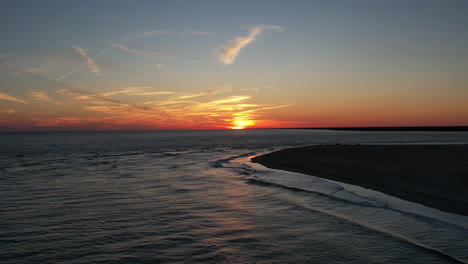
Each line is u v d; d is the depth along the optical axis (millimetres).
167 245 6711
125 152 38344
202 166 22438
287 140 76938
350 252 6359
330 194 12180
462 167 17641
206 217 8938
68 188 13492
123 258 6004
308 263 5820
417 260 5949
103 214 9188
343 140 72875
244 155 32719
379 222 8453
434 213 9352
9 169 20906
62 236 7230
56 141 79812
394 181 14531
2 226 7953
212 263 5809
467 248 6559
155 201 10961
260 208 10008
